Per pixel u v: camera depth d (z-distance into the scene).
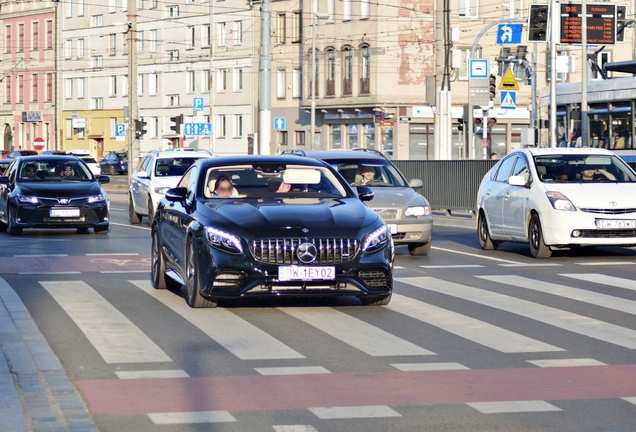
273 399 10.45
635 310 16.28
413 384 11.11
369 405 10.19
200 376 11.50
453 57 46.00
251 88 104.69
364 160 27.38
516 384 11.11
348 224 15.73
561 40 47.84
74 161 34.50
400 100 90.69
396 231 25.00
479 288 18.97
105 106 121.38
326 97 95.88
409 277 20.73
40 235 32.72
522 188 25.34
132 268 22.45
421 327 14.70
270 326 14.77
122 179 95.12
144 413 9.88
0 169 50.19
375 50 90.44
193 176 17.78
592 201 23.88
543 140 49.69
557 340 13.70
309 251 15.39
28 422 9.41
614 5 48.94
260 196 17.06
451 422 9.56
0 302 17.06
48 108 127.31
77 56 124.12
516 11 93.94
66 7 125.31
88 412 9.89
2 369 11.59
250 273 15.34
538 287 19.09
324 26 96.00
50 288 18.94
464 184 41.06
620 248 27.09
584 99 43.75
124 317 15.56
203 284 15.66
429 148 91.69
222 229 15.60
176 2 112.31
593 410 10.00
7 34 130.12
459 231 34.88
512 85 48.34
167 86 114.06
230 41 106.81
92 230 35.22
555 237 23.95
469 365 12.09
